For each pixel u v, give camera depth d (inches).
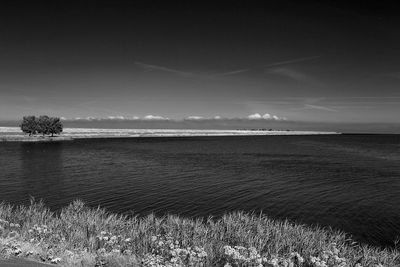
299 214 1090.7
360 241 828.6
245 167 2330.2
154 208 1149.1
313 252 499.2
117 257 402.3
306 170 2177.7
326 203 1238.3
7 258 362.3
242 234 566.6
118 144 5132.9
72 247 444.1
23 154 3078.2
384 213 1098.7
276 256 434.6
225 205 1203.9
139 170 2123.5
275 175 1942.7
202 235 552.7
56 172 1985.7
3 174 1879.9
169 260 411.8
